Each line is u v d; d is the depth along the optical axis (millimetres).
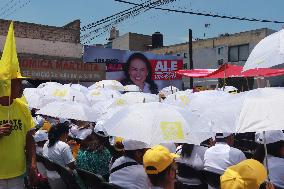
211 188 4777
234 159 4734
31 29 22453
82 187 4965
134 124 4086
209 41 43375
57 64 21969
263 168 2703
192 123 4230
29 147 4344
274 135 4332
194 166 5102
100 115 7660
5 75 3969
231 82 23438
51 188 5617
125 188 3736
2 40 20625
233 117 3561
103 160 5781
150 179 2984
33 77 21031
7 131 3918
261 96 3461
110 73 24750
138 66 26141
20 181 4230
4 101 4105
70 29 23812
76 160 5867
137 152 3990
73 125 8008
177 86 28031
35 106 9352
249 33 39094
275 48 3631
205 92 7500
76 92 9375
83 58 23172
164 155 2938
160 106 4301
